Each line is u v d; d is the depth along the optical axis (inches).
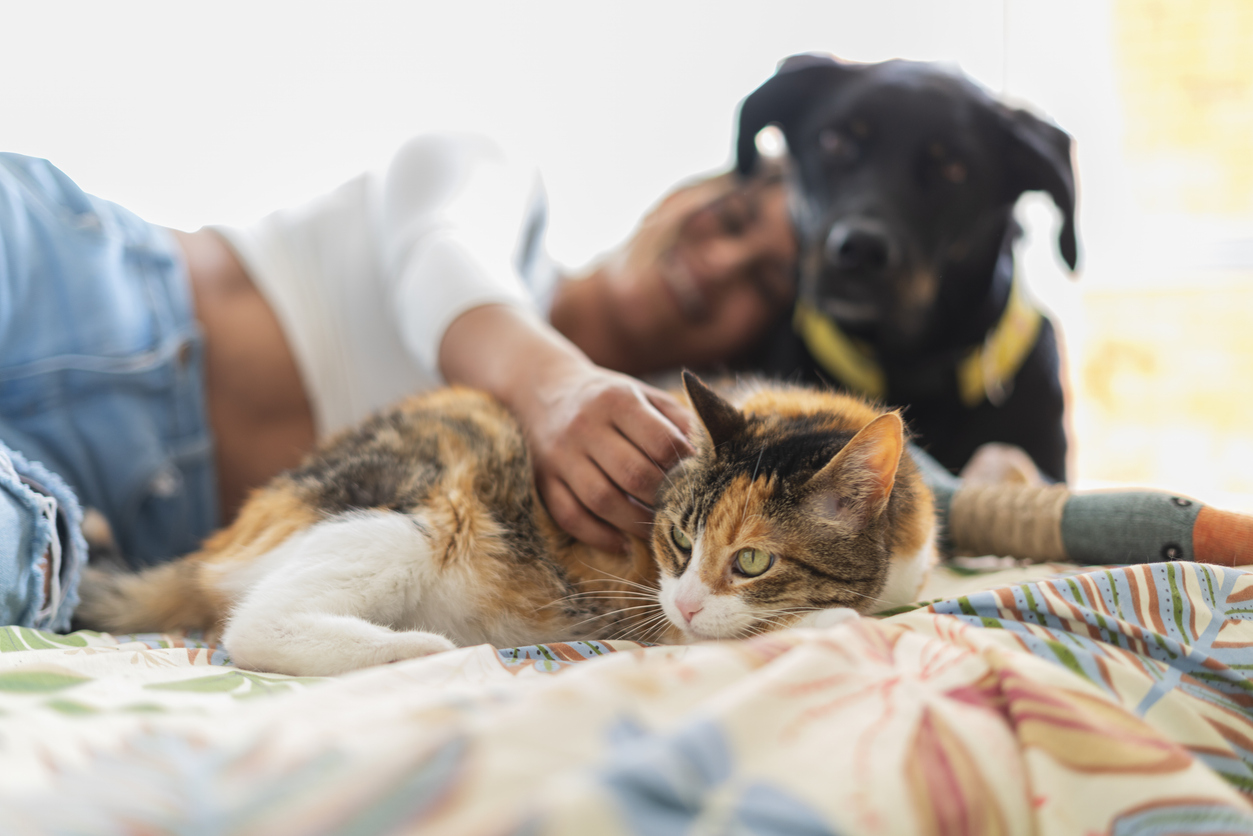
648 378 95.1
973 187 81.8
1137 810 23.7
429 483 51.3
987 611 38.9
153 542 71.7
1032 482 82.4
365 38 107.9
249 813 18.0
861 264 81.4
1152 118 126.6
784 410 59.1
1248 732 32.8
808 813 19.9
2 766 21.7
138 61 101.2
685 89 110.7
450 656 36.7
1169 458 127.1
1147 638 36.5
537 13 109.8
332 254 88.7
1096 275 122.6
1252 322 122.8
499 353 63.9
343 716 25.1
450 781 18.9
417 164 88.0
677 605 48.5
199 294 81.6
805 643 29.4
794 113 90.5
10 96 98.4
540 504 54.6
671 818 18.1
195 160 104.2
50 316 65.7
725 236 96.8
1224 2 121.5
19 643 40.7
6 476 46.4
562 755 20.8
